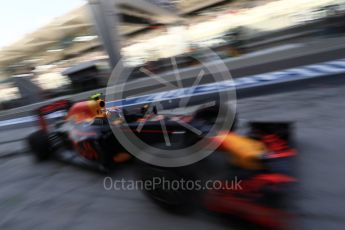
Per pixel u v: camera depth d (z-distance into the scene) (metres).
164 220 2.86
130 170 4.09
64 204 3.61
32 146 5.32
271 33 12.45
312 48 7.72
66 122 5.17
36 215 3.49
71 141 4.73
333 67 6.98
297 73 7.40
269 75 7.99
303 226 2.39
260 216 2.32
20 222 3.41
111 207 3.30
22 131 9.58
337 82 6.12
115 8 8.65
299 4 14.76
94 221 3.11
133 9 11.42
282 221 2.30
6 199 4.14
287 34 12.04
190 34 18.97
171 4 15.58
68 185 4.13
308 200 2.69
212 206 2.65
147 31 19.03
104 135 3.92
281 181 2.41
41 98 13.36
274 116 5.24
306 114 4.96
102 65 11.54
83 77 11.56
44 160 5.45
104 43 8.62
